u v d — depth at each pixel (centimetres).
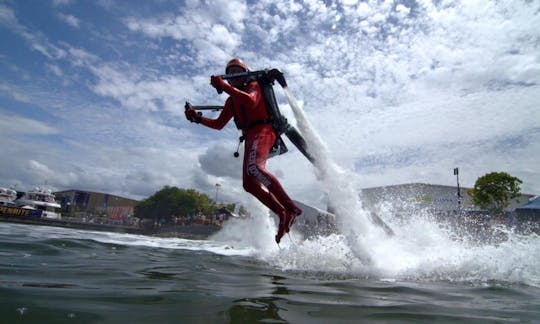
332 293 259
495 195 2623
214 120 480
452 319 197
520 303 249
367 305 223
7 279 239
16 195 4203
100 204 7938
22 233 750
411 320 191
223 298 221
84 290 221
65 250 441
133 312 179
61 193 7688
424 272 383
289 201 376
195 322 166
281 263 446
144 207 5756
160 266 363
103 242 604
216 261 445
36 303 183
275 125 419
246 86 423
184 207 5503
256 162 390
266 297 232
